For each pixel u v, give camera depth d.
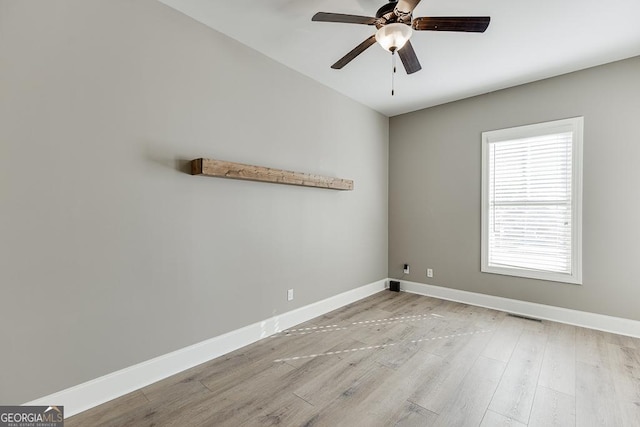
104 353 1.87
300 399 1.90
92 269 1.82
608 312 2.92
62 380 1.72
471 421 1.69
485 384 2.05
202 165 2.17
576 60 2.86
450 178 3.96
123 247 1.94
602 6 2.10
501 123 3.54
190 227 2.28
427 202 4.16
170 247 2.17
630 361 2.34
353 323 3.16
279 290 2.96
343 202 3.75
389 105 4.09
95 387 1.83
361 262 4.06
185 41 2.24
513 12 2.17
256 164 2.73
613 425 1.66
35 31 1.62
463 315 3.39
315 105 3.34
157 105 2.09
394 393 1.96
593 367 2.25
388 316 3.37
